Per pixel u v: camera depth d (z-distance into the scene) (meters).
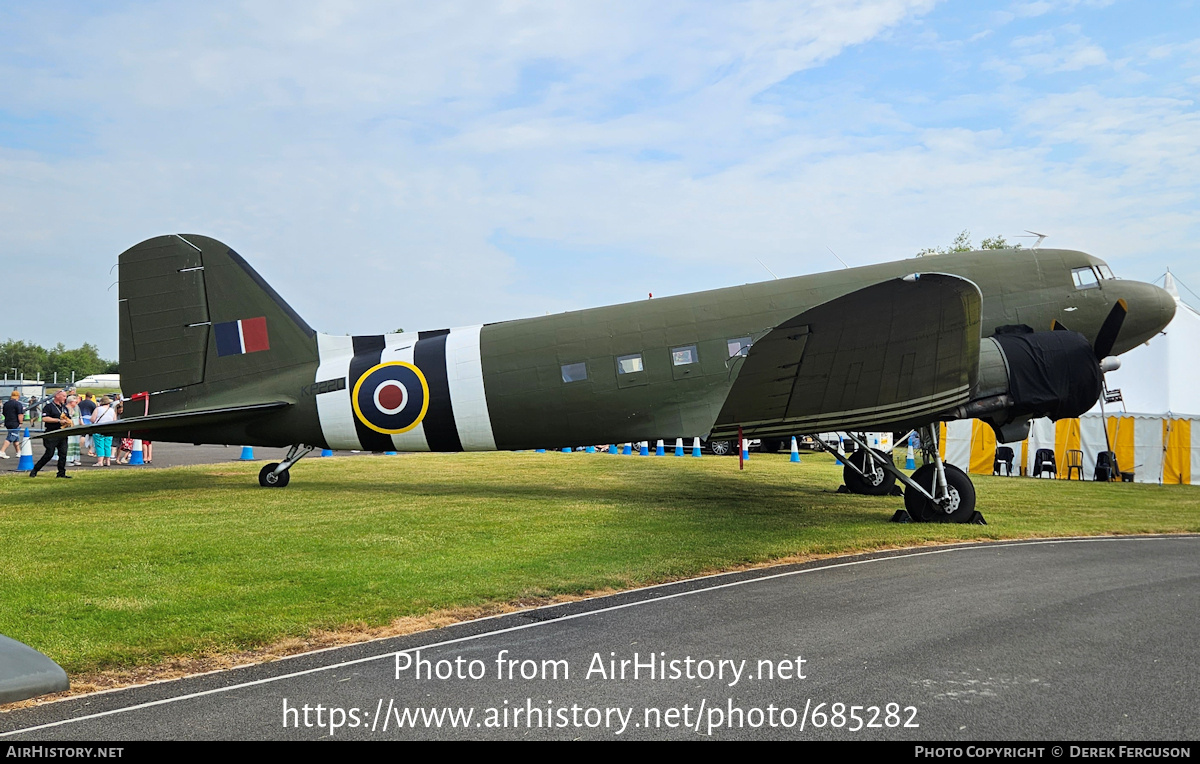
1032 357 11.83
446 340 14.91
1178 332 22.02
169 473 18.89
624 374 14.03
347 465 22.08
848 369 10.78
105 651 5.68
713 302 14.21
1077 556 9.34
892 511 13.03
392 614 6.71
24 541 9.73
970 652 5.62
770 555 9.23
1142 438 19.72
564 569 8.38
